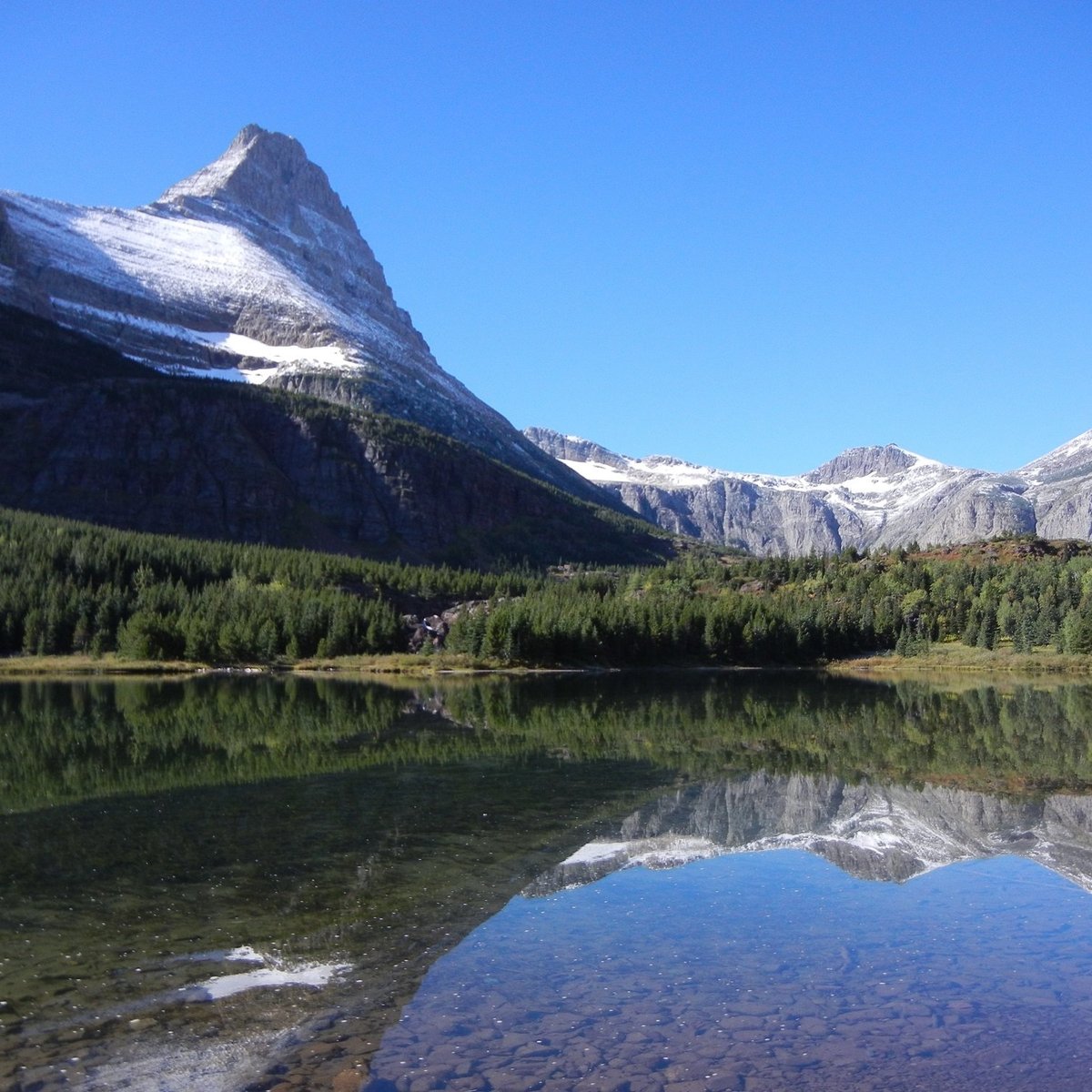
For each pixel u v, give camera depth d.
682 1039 18.95
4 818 38.69
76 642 145.50
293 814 39.62
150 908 26.81
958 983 21.97
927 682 133.38
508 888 29.22
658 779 49.19
